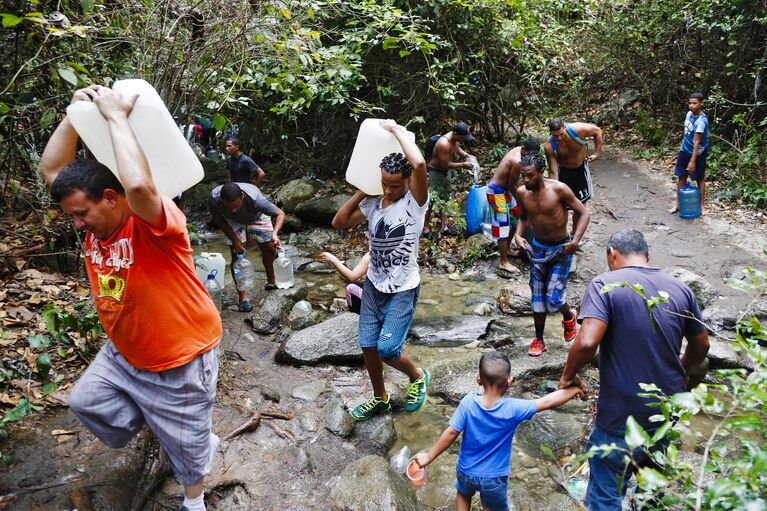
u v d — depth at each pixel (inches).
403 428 167.8
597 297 110.9
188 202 358.9
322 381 182.4
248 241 243.1
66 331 169.6
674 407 83.7
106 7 186.5
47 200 206.4
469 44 351.3
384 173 138.6
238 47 195.2
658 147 402.0
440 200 301.9
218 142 389.1
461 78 362.3
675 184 351.9
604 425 112.9
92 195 92.5
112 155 99.0
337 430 157.8
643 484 70.6
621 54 428.1
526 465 150.6
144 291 98.0
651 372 108.5
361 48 311.7
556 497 138.9
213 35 189.9
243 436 153.6
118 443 108.9
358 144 145.0
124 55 195.5
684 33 399.9
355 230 322.7
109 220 95.3
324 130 366.3
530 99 401.1
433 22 331.3
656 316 108.0
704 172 307.0
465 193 345.4
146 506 125.2
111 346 108.1
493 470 119.1
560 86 457.1
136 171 87.7
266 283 250.5
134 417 107.9
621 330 109.6
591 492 118.1
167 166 99.0
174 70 186.9
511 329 223.3
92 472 128.4
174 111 193.6
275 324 215.5
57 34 142.9
